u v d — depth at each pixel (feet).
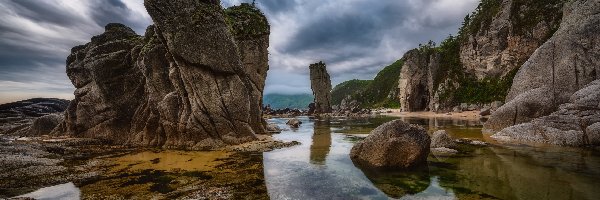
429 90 303.27
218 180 59.36
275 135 127.75
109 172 66.28
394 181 57.41
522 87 136.98
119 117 115.65
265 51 143.43
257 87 140.56
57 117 139.95
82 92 122.21
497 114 115.14
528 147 85.20
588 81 119.14
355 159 76.23
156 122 106.22
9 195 51.44
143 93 116.78
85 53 129.70
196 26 99.66
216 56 101.65
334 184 56.13
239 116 102.89
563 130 89.56
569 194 47.39
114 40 130.62
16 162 71.87
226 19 126.31
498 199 46.24
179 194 51.29
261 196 49.93
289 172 64.85
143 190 53.62
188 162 75.72
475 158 73.77
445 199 47.16
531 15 264.72
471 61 297.12
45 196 50.98
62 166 71.61
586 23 128.77
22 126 147.74
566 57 126.93
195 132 97.91
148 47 110.42
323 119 235.20
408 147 67.36
